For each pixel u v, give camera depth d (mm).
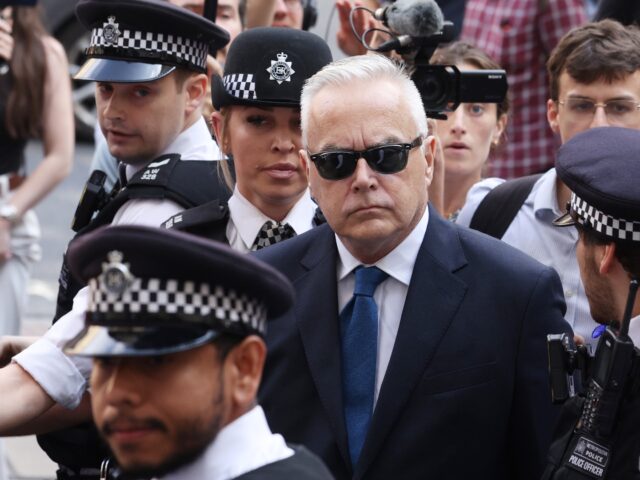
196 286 2768
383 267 3836
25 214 6840
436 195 4754
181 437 2742
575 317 4820
